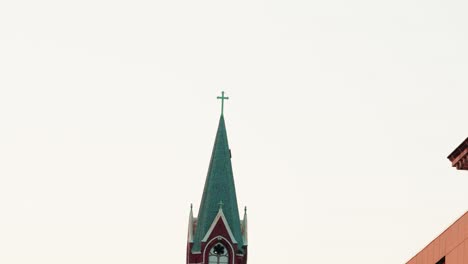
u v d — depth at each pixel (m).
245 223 150.88
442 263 77.88
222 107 155.12
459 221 74.12
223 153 152.88
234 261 148.75
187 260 151.25
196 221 151.50
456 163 75.81
